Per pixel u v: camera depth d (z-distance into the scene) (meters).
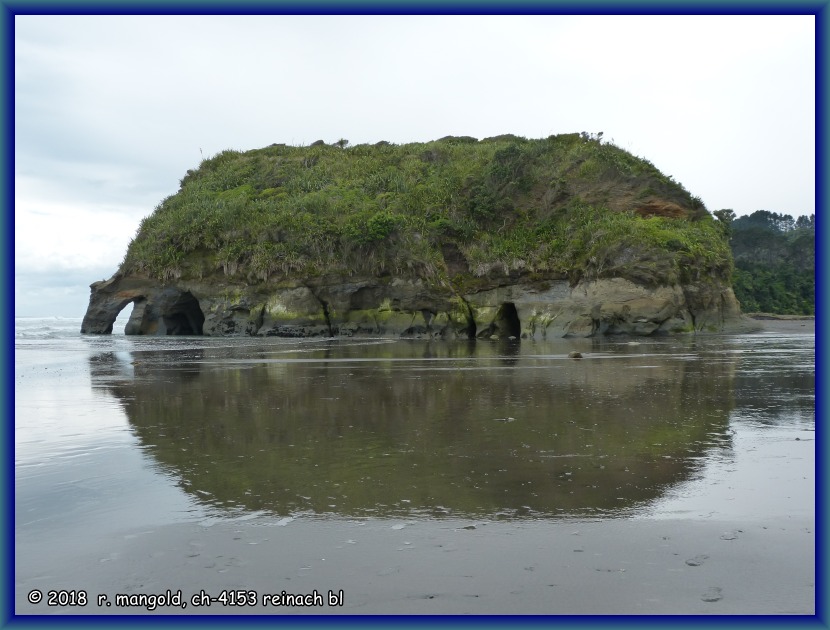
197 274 54.16
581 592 4.56
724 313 49.75
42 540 5.57
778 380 17.34
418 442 9.48
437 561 5.06
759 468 7.80
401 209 56.38
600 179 54.91
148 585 4.77
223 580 4.82
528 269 48.78
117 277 57.00
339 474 7.65
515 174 57.94
